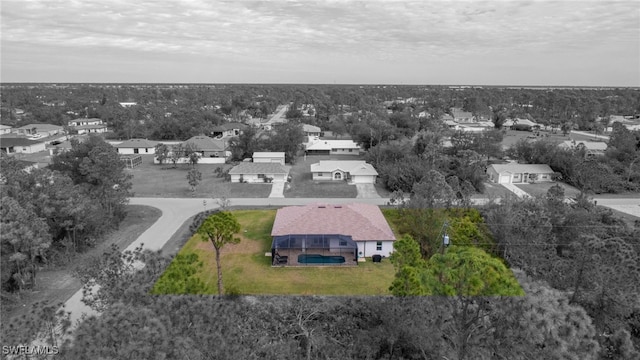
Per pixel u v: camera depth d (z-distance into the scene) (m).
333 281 31.64
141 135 102.06
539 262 30.78
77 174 52.50
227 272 32.78
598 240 24.47
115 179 42.84
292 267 34.00
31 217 29.94
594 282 22.69
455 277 17.25
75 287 29.72
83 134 107.88
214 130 107.06
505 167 65.50
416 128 104.00
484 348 16.55
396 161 63.81
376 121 93.25
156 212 47.19
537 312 14.94
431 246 35.09
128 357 11.94
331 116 139.50
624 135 78.69
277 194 55.72
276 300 28.33
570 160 64.75
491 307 16.34
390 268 34.22
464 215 38.81
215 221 27.91
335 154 86.75
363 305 27.34
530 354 14.52
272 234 36.19
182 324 14.05
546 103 182.88
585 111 144.75
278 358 20.22
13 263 28.19
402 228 39.84
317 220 37.81
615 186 59.44
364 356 22.84
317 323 25.81
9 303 26.72
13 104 165.00
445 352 19.41
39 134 102.44
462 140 74.88
